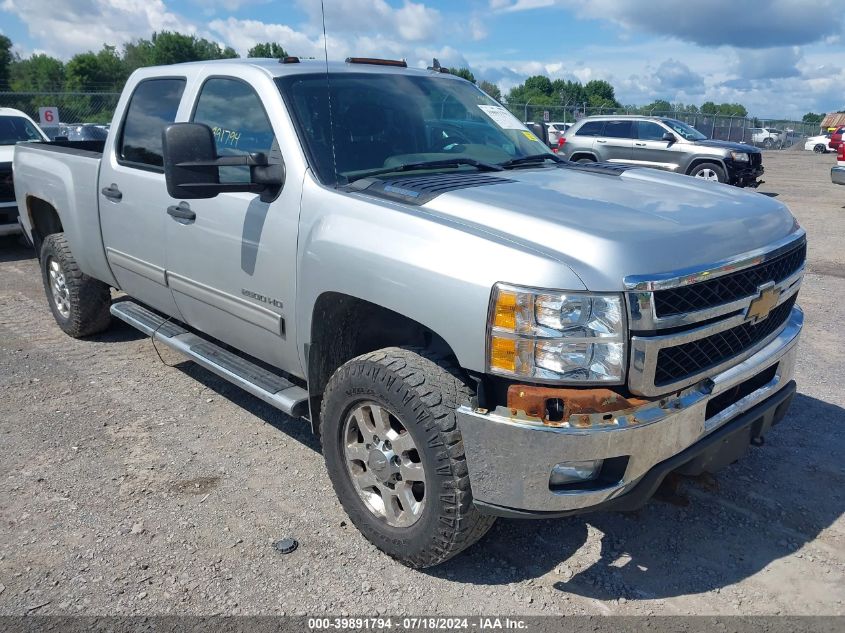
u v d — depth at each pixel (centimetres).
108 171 473
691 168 1609
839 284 784
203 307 408
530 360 247
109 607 284
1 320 648
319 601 288
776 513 349
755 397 305
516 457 253
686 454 273
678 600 290
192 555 316
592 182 345
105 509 350
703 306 264
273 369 426
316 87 370
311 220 323
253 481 376
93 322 577
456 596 292
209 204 379
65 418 448
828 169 2566
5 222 895
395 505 305
